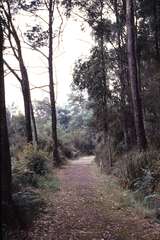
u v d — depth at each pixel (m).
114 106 25.25
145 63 25.27
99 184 17.86
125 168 16.33
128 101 24.48
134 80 17.70
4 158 9.26
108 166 23.42
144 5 24.16
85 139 56.22
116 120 25.94
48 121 50.75
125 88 24.67
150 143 19.69
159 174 12.96
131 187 14.41
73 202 13.10
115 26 25.44
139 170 14.75
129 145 23.78
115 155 24.58
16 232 8.68
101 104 25.16
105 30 25.45
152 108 22.22
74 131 60.41
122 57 25.02
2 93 9.10
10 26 24.72
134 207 11.49
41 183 16.09
